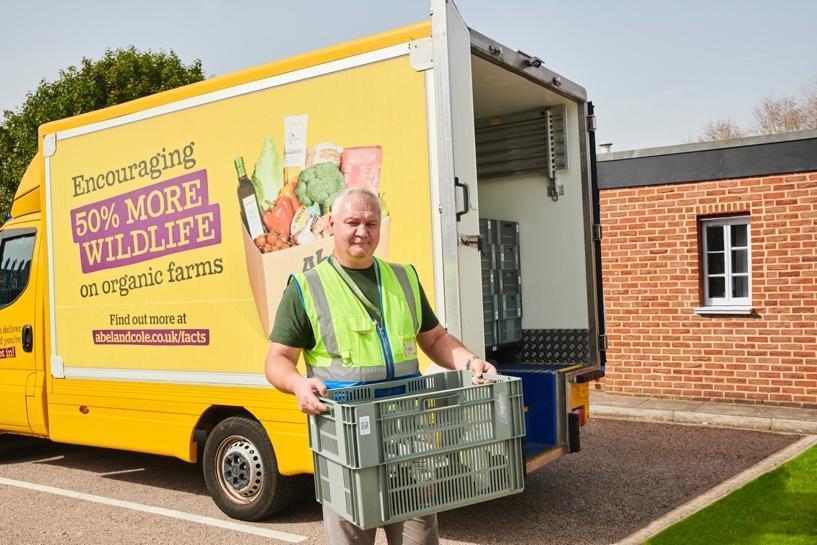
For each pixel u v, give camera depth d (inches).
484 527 200.1
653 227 366.6
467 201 171.3
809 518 188.9
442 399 106.6
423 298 129.5
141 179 223.1
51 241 248.2
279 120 195.9
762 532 179.9
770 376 341.7
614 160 374.6
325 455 108.5
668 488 231.0
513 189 248.4
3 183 786.2
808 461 247.3
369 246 118.0
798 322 335.0
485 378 118.4
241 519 210.1
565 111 238.4
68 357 243.8
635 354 373.1
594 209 238.5
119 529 208.1
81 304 239.5
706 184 353.1
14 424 262.5
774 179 337.7
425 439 104.0
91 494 245.1
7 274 265.1
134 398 226.8
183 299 213.9
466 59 177.8
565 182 239.5
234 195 203.6
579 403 225.6
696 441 292.0
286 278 194.1
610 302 378.6
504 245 237.6
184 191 213.6
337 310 117.2
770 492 213.0
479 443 108.1
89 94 799.7
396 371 119.2
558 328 239.9
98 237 234.4
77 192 239.8
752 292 344.8
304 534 199.3
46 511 227.0
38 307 253.8
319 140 189.2
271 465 201.2
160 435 221.0
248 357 201.5
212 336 208.2
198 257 210.8
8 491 251.4
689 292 358.9
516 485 111.5
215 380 208.1
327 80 187.9
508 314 237.6
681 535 180.9
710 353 354.9
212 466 213.2
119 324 229.6
